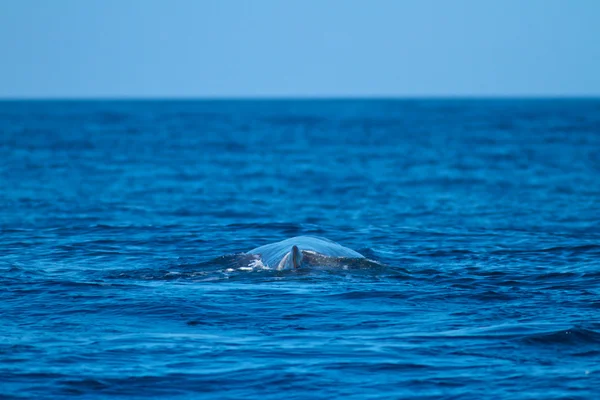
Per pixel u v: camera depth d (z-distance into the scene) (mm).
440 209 108250
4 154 187250
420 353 40531
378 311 49344
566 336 43062
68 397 34500
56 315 47875
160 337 43281
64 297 52438
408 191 128125
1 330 44375
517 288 56219
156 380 36562
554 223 96062
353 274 60375
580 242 78312
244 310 49281
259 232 84562
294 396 34906
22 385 35594
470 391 35344
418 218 100062
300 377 37062
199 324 46156
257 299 52094
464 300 52375
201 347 41469
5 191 121938
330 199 119250
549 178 142875
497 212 105312
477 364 38844
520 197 119938
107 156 188500
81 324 45875
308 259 62562
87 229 85500
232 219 98688
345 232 85250
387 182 140000
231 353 40469
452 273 61906
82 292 53938
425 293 54188
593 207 109500
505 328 44969
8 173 146375
